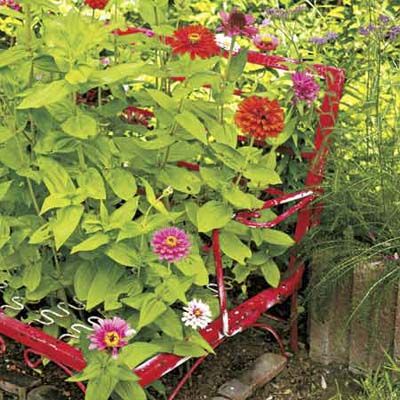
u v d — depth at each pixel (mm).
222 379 2689
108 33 2467
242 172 2471
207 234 2703
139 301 2363
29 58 2346
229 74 2480
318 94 2635
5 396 2652
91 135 2346
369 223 2682
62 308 2605
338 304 2697
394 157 2695
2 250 2506
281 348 2762
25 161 2439
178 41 2361
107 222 2355
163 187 2627
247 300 2764
